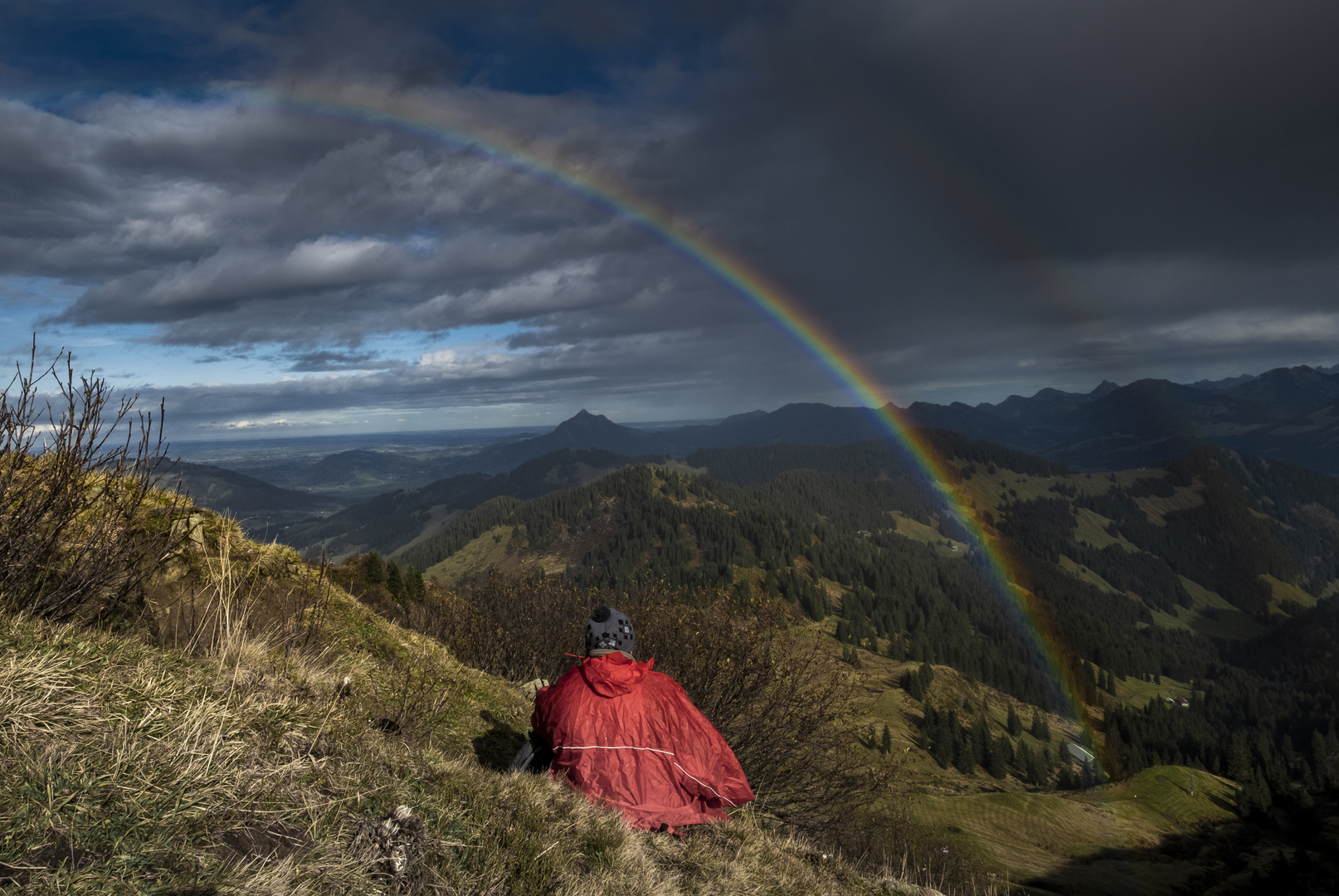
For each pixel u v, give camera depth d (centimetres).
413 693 564
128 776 211
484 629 1369
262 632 493
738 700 1216
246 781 240
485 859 276
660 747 398
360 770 301
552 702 416
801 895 437
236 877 187
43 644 273
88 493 395
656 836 404
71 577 358
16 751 204
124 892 165
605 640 420
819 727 1216
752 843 497
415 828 257
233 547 567
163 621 412
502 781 362
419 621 1178
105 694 254
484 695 712
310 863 214
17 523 335
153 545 425
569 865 303
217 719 268
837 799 1194
